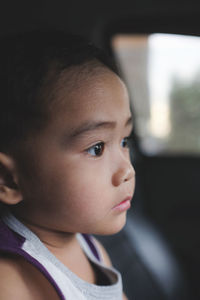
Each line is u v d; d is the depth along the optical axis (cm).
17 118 54
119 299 69
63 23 183
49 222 58
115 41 186
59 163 54
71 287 61
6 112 54
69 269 64
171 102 199
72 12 181
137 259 148
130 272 141
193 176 209
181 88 193
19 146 54
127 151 63
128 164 58
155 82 195
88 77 55
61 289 58
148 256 151
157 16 177
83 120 53
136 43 188
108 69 58
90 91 54
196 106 195
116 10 179
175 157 212
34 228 61
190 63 186
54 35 61
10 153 55
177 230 202
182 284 153
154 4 176
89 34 182
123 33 183
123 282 136
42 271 56
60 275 60
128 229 159
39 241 60
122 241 150
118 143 58
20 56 56
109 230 58
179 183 210
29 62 55
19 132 54
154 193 211
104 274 72
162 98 199
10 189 56
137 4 177
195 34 177
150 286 143
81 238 75
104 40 185
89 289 64
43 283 57
